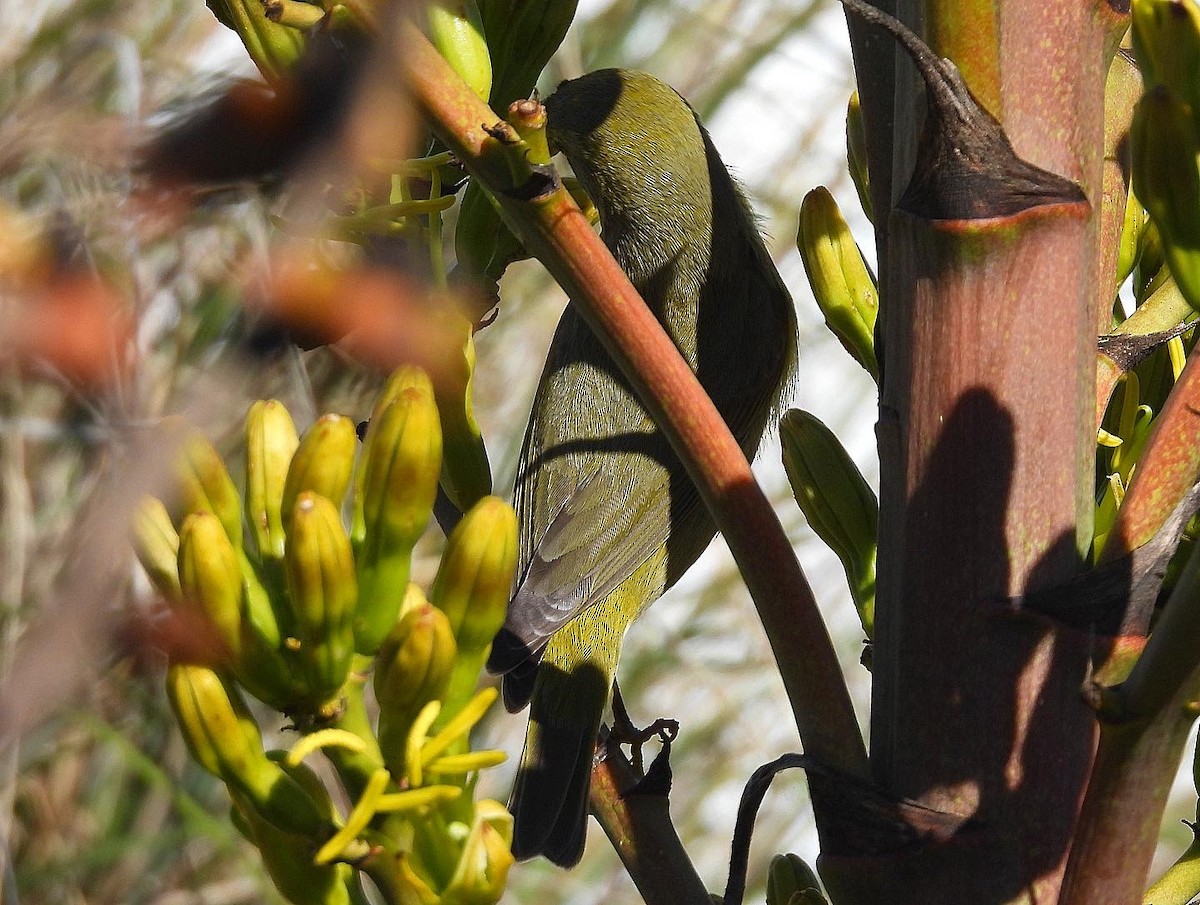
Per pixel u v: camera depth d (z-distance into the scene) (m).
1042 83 0.85
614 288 0.85
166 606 0.83
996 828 0.85
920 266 0.85
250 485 0.85
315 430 0.84
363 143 0.72
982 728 0.85
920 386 0.86
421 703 0.83
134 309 0.76
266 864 0.84
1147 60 0.83
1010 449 0.85
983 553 0.85
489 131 0.84
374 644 0.84
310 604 0.83
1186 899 0.87
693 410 0.85
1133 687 0.81
